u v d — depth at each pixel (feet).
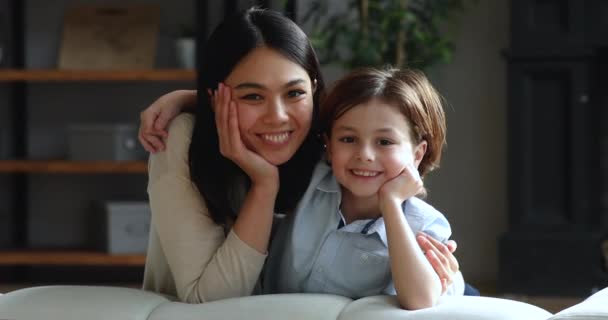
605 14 12.63
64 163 13.20
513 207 12.92
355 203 5.15
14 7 14.21
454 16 13.79
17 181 14.32
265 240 4.92
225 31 4.98
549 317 4.18
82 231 14.60
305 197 5.12
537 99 12.87
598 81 13.25
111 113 14.55
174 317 4.37
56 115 14.56
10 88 14.35
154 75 13.25
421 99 5.09
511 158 12.92
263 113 4.88
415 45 12.89
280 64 4.86
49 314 4.42
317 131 5.20
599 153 13.24
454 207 13.99
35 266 14.48
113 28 14.20
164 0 14.37
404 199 4.86
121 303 4.52
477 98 13.85
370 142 4.86
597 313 3.99
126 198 14.16
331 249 5.05
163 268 5.41
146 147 5.20
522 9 12.77
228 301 4.53
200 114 5.10
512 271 12.86
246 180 5.31
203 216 5.04
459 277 5.41
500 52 12.98
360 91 4.90
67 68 13.94
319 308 4.36
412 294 4.44
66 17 14.29
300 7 13.84
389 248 4.64
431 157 5.27
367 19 12.84
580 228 12.75
